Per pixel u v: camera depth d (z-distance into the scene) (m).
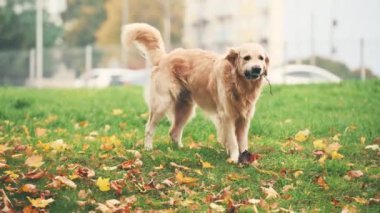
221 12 67.94
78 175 9.11
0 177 8.94
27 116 14.12
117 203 8.43
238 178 9.21
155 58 11.06
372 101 16.28
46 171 9.18
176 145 10.90
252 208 8.29
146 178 9.26
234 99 9.96
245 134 10.25
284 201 8.59
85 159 9.89
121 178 9.18
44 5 53.00
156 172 9.42
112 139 11.02
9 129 12.41
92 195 8.67
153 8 61.94
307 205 8.59
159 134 12.07
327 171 9.64
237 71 9.94
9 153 10.19
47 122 13.29
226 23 67.31
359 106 15.25
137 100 17.62
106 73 35.06
